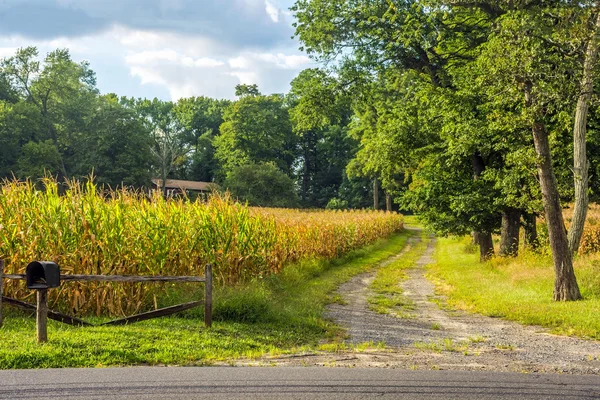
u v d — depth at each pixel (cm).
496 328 1243
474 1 2100
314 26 2798
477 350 975
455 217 2728
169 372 696
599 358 923
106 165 7425
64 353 754
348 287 1992
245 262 1563
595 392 664
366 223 4022
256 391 618
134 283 1162
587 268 1816
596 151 2212
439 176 2798
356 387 649
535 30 1509
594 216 3534
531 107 1524
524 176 2245
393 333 1159
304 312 1362
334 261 2741
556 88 1507
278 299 1492
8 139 7044
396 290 1933
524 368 817
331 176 11381
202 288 1278
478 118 2448
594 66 1547
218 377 677
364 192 10525
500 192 2544
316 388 639
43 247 1112
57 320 960
